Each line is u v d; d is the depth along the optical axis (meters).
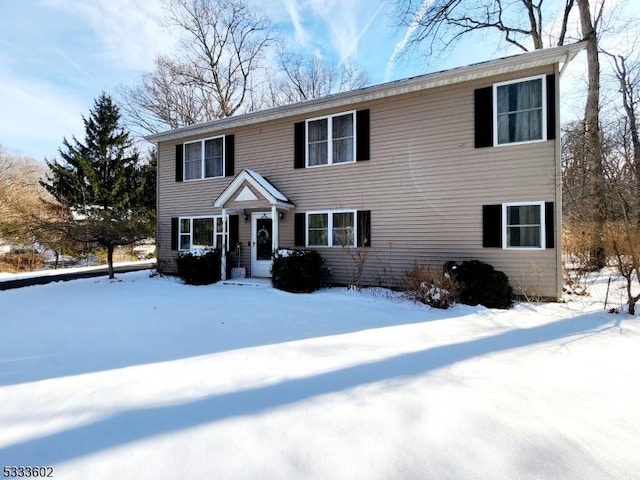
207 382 3.15
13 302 7.66
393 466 1.96
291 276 8.48
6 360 3.81
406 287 7.91
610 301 6.80
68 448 2.17
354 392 2.92
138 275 12.73
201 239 11.72
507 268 7.41
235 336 4.69
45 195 27.53
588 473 1.89
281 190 10.24
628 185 6.23
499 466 1.95
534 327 5.00
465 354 3.85
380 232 8.80
